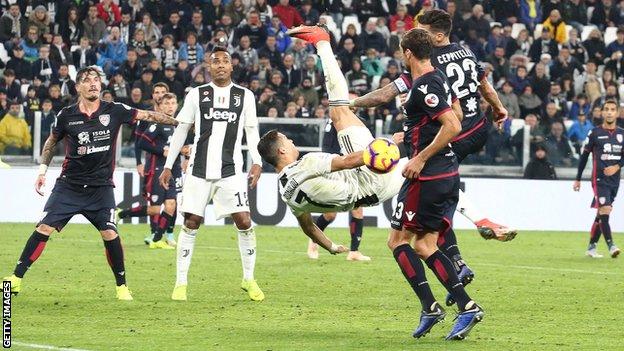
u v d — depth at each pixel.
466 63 21.34
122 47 52.22
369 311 21.72
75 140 22.34
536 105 53.34
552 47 57.72
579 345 17.86
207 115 23.12
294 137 46.41
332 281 26.67
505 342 18.00
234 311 21.52
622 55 57.78
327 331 19.09
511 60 55.31
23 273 22.86
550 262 33.03
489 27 56.94
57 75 50.12
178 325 19.62
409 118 17.98
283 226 44.22
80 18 53.31
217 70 23.22
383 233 42.03
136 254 32.44
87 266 28.94
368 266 30.23
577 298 24.23
